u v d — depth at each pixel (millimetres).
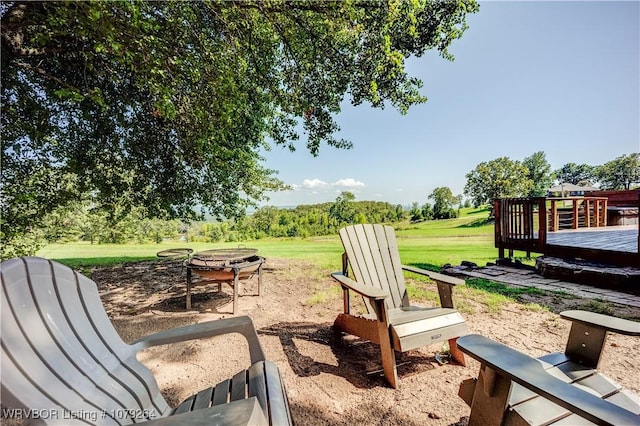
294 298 4012
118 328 2963
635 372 2018
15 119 3201
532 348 2365
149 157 4418
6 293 827
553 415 1038
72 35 2295
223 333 1402
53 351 908
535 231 7668
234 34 3053
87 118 3752
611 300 3564
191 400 1207
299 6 3027
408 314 2158
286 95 4164
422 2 3412
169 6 2307
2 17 2131
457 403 1713
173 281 5031
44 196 3787
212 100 2793
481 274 5047
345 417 1599
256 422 699
